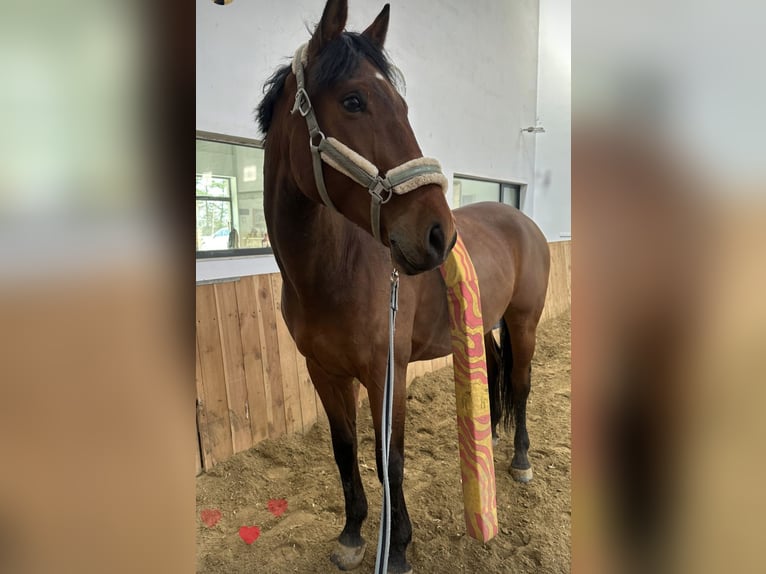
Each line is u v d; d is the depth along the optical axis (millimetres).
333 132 992
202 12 2051
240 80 2219
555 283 4621
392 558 1372
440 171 994
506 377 2061
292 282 1220
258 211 2467
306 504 1854
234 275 2314
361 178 964
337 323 1229
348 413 1500
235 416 2129
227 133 2184
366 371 1267
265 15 2301
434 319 1471
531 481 1936
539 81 5148
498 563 1494
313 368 1420
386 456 995
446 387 2988
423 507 1786
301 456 2213
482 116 4238
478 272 1632
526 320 1988
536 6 4938
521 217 2094
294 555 1574
